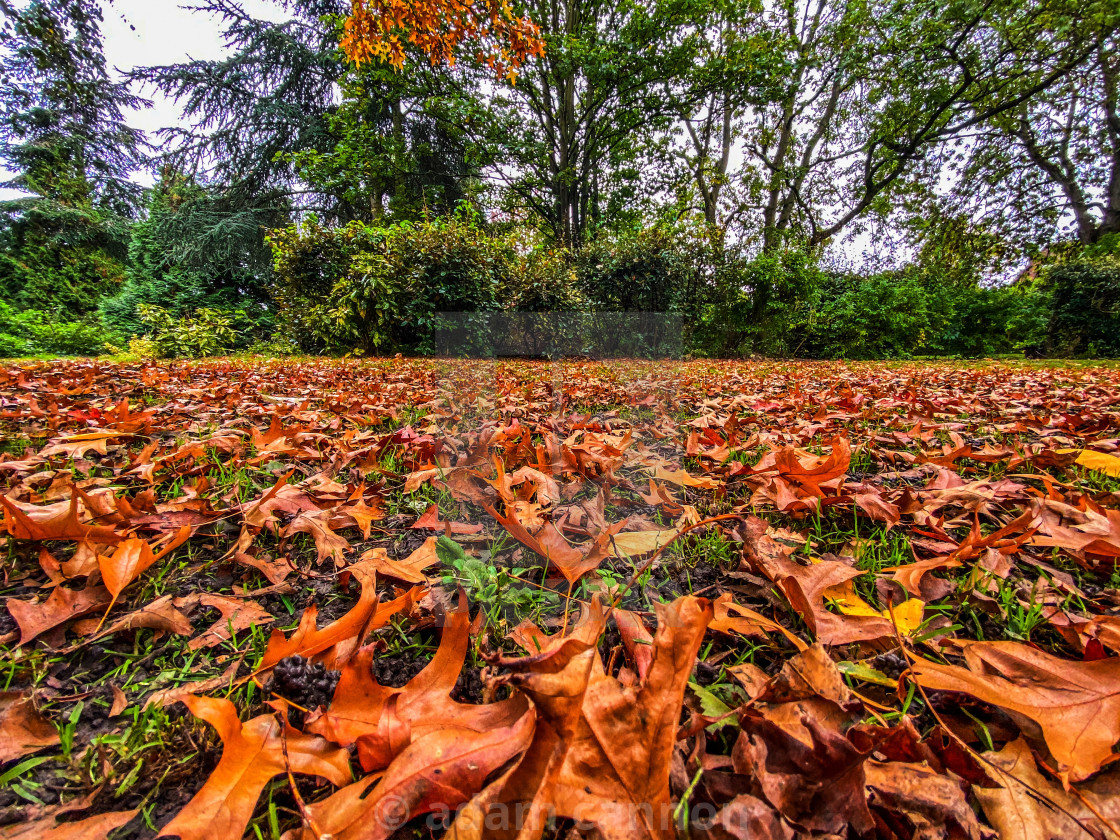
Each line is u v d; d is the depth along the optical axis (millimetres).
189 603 864
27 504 1042
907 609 716
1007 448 1866
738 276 12344
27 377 3557
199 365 5625
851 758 418
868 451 1852
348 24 8133
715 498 1350
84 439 1593
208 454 1659
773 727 463
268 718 521
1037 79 14867
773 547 912
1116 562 957
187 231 15930
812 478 1205
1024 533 969
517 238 8938
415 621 784
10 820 477
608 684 449
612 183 20203
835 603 803
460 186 19891
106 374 3934
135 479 1398
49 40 12578
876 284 13727
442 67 15734
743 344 12758
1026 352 15148
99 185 20906
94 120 20156
